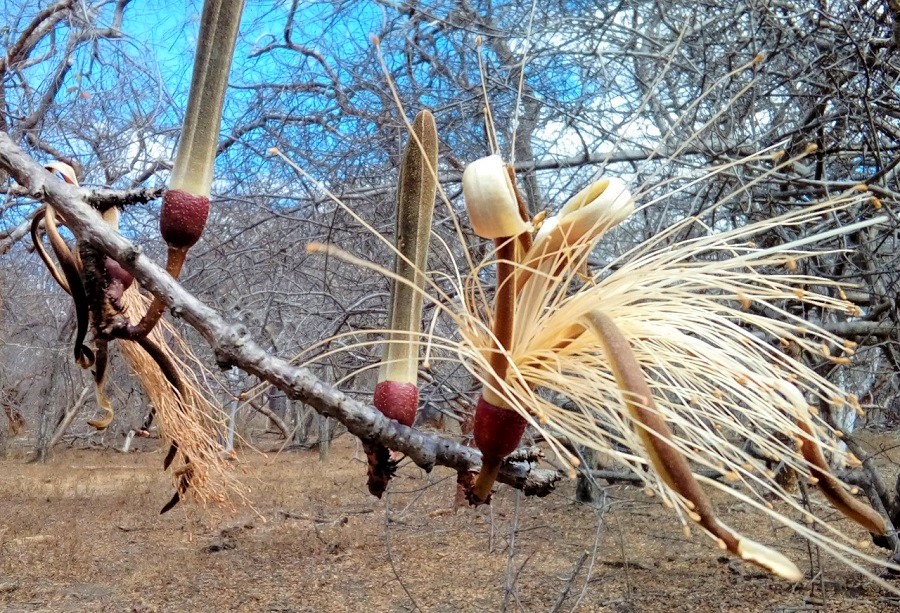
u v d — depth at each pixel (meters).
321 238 7.37
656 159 5.41
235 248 8.22
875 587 6.49
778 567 0.73
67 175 1.38
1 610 7.04
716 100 4.70
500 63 6.65
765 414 1.11
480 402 1.15
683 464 0.79
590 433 1.08
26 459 19.28
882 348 6.42
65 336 14.30
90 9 7.83
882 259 6.32
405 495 12.06
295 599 7.33
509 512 10.04
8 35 7.39
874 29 5.14
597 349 1.20
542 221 1.25
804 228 4.97
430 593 7.28
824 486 1.05
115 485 13.99
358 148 7.17
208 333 1.17
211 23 1.24
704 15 5.87
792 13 5.47
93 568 8.35
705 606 6.25
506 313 1.10
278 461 15.15
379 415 1.20
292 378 1.17
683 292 1.28
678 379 1.19
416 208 1.27
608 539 8.31
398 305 1.28
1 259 11.68
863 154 5.34
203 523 10.48
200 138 1.22
